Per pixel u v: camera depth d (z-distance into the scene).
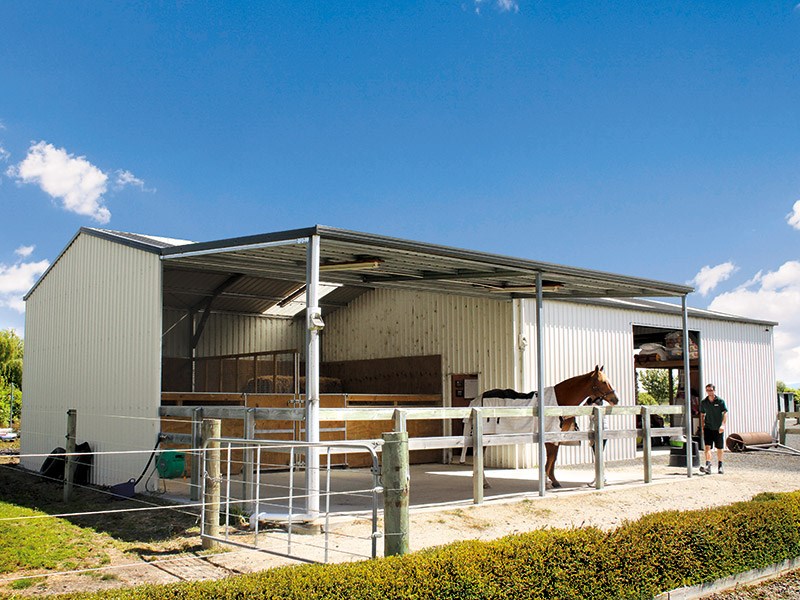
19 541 7.27
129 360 10.93
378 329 16.36
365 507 8.73
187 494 9.65
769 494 8.52
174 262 10.70
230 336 16.31
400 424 8.55
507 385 13.77
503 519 8.55
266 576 4.66
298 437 12.70
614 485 11.19
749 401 20.70
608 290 12.73
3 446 19.83
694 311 18.75
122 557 6.69
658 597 6.03
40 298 14.43
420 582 4.72
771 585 6.83
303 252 9.30
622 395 16.47
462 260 9.51
